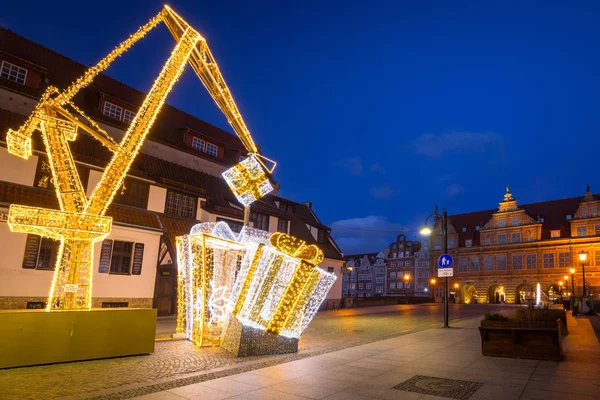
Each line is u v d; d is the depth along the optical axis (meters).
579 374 8.09
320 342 13.13
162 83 10.80
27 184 18.00
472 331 16.62
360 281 97.44
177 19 10.82
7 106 19.69
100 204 10.14
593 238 57.59
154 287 21.17
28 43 23.89
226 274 13.12
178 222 23.02
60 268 10.41
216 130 33.28
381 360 9.69
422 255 86.31
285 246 10.77
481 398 6.43
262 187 13.06
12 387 6.96
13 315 8.45
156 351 10.67
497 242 68.38
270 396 6.51
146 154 24.58
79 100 22.89
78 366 8.66
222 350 10.89
